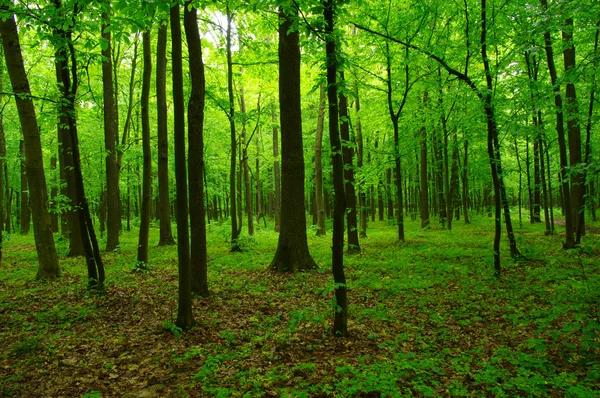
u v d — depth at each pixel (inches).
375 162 677.3
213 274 410.3
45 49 598.9
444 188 858.1
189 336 235.5
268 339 227.5
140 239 436.8
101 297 320.2
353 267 427.8
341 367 180.9
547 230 612.4
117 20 189.8
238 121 566.3
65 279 388.8
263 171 1370.6
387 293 317.4
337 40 210.4
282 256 414.9
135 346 223.1
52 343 225.8
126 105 938.1
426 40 506.6
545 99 315.0
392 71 611.2
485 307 268.7
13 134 919.0
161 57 575.8
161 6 185.3
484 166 698.8
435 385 163.9
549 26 272.2
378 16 494.9
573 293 268.4
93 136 814.5
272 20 510.3
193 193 315.6
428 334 229.1
